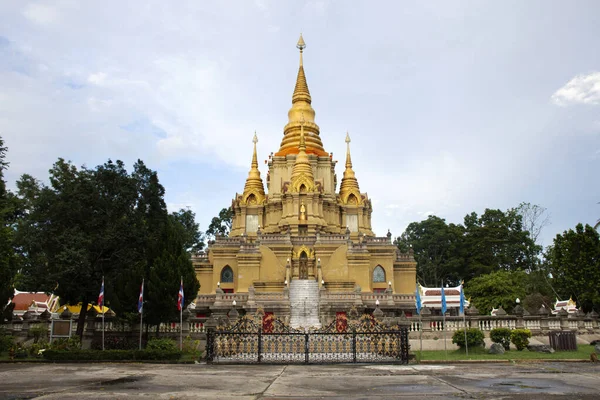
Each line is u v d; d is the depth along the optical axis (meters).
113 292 41.94
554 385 21.22
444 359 34.19
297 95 96.62
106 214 43.22
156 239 43.94
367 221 90.25
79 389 20.17
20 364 32.75
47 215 42.22
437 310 77.81
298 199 82.31
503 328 40.81
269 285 69.50
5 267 43.56
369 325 38.38
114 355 34.44
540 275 86.25
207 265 74.44
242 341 35.84
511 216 111.38
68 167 44.78
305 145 89.31
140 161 46.47
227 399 17.89
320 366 31.19
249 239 82.50
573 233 61.53
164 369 29.14
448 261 113.75
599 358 35.19
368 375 25.62
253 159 94.12
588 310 59.69
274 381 23.17
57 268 40.56
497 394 18.80
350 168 93.94
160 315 40.97
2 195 45.59
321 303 58.88
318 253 72.62
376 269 74.50
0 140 42.88
